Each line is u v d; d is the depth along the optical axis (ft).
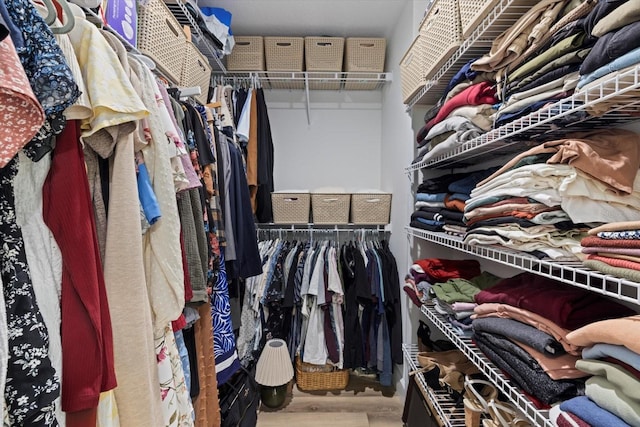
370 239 8.29
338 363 6.63
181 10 5.01
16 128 1.42
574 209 2.34
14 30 1.40
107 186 2.18
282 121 8.96
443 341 5.48
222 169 4.40
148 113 2.06
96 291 1.83
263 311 6.90
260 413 6.19
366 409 6.31
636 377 1.79
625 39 1.78
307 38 7.60
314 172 9.00
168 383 2.53
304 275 6.77
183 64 4.56
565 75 2.44
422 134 4.99
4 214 1.56
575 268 2.19
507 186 2.88
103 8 2.76
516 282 3.38
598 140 2.47
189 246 3.01
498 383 2.99
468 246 3.73
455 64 4.29
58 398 1.69
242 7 6.81
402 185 6.75
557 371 2.38
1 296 1.42
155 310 2.44
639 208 2.27
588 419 1.91
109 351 1.89
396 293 6.75
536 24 2.74
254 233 5.02
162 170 2.52
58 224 1.76
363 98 8.95
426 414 4.60
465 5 3.63
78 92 1.60
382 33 7.88
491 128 3.47
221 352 4.00
